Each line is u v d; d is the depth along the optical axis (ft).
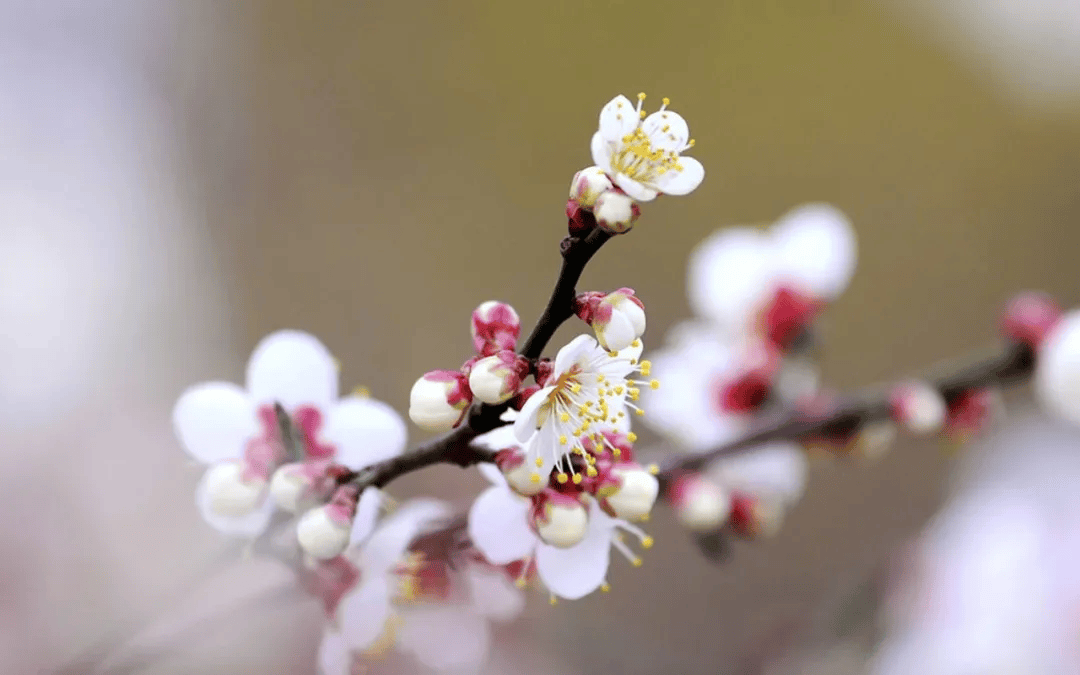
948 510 2.10
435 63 4.27
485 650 1.57
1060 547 1.84
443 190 3.97
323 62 4.17
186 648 1.51
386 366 3.47
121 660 1.51
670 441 1.83
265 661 1.54
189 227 3.58
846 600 1.91
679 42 4.52
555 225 3.96
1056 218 4.33
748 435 1.64
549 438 1.31
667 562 2.55
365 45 4.24
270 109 4.01
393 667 1.50
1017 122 4.61
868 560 2.74
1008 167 4.46
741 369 1.72
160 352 3.14
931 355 3.88
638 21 4.53
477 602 1.51
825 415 1.63
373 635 1.46
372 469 1.34
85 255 3.27
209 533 1.98
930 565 1.88
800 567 2.82
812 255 1.77
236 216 3.71
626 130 1.28
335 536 1.31
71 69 3.72
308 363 1.44
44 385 2.69
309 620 1.48
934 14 4.77
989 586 1.82
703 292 1.80
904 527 3.04
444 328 3.62
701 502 1.59
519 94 4.27
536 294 3.77
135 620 1.53
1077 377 1.57
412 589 1.44
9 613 1.80
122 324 3.14
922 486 3.19
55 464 2.30
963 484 2.58
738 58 4.51
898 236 4.20
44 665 1.71
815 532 3.00
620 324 1.28
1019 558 1.83
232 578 1.48
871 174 4.36
